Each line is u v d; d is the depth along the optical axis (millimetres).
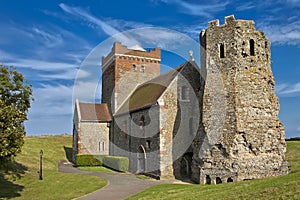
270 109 21547
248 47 21703
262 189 12117
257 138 20562
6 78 17047
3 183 21969
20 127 16125
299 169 20953
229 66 21531
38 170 27547
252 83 21297
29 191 20250
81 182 22547
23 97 17938
